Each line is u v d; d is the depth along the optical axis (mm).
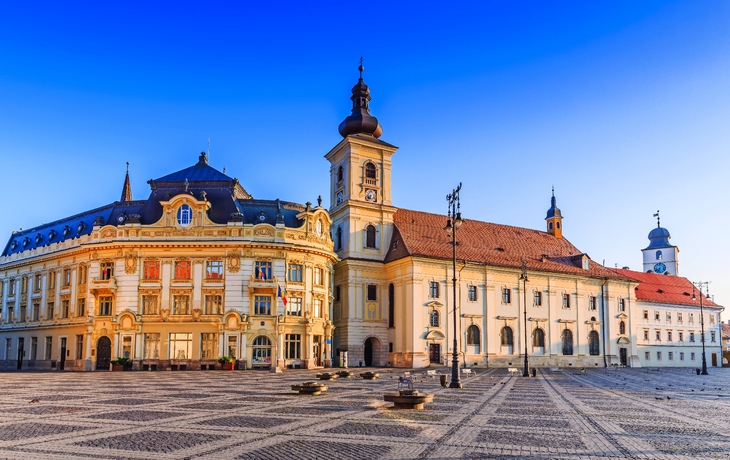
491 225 99062
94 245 69000
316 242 72812
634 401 32562
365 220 84000
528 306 89625
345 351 79438
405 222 88562
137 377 52469
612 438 19047
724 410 28203
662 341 113500
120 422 21578
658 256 144625
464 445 17359
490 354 84125
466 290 84125
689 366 116438
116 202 75125
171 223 68562
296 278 70750
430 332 79000
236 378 50625
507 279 88250
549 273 92062
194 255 68062
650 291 116062
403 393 27422
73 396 32312
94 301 69375
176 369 65812
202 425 20875
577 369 84875
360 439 18141
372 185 85688
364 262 82500
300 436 18594
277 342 67500
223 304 67312
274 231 69438
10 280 86250
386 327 83188
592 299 97438
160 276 67750
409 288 79812
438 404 29047
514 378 55562
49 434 18781
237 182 74062
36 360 78500
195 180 73500
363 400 30234
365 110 88125
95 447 16594
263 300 68500
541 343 90438
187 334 66875
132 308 67188
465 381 49188
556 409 27547
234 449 16406
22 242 88750
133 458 15164
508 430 20453
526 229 103688
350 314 80688
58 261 77688
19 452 15867
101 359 68500
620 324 99875
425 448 16781
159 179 76250
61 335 75062
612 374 69562
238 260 67812
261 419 22531
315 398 31219
